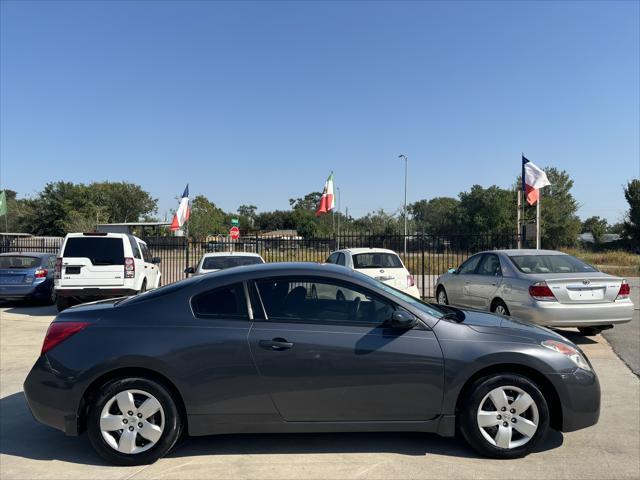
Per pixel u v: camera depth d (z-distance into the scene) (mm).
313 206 100125
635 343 8500
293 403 4000
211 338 4020
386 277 10781
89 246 11711
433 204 86562
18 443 4484
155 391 3969
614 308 7672
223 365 3980
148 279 13492
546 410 4031
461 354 4027
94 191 62344
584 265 8570
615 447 4285
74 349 4027
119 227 29078
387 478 3705
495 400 4027
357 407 4020
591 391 4121
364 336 4066
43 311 13133
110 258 11695
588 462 3986
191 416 3980
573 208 54188
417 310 4219
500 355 4023
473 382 4055
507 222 55531
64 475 3816
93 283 11562
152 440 3951
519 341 4129
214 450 4238
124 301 4441
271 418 4012
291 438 4480
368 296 4246
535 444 4016
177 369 3953
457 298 10195
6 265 13664
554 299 7645
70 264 11539
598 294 7703
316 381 3986
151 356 3949
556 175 55469
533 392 4035
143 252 13680
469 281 9641
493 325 4344
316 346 4012
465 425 4031
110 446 3926
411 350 4027
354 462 3977
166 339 4016
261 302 4199
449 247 20625
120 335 4039
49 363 4031
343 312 4211
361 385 4004
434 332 4105
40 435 4676
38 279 13617
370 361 4004
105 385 3973
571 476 3742
